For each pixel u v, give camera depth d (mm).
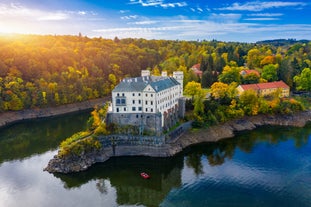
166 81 126625
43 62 191875
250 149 112375
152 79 132000
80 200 77625
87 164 97375
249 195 78750
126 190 83688
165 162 101750
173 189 83250
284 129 136375
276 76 191500
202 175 91250
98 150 103125
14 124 149875
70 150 96125
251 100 144875
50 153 108625
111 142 106688
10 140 124438
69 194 80625
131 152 107125
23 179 88312
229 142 120500
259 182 85812
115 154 106562
